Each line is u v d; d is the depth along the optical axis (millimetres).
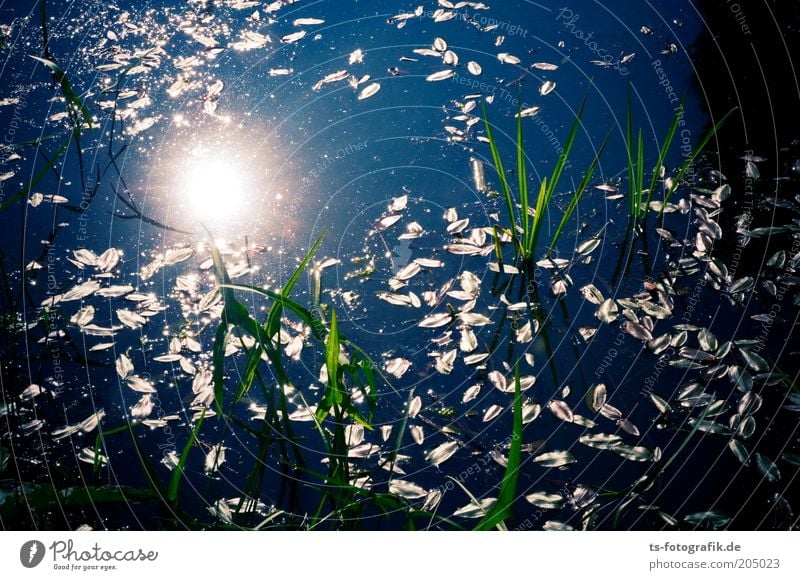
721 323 2316
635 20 3309
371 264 2537
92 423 2158
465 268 2510
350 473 2062
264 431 2115
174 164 2822
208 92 3053
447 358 2285
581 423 2143
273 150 2873
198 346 2316
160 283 2480
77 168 2787
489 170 2789
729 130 2828
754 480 2020
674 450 2088
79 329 2352
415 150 2859
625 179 2723
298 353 2307
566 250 2545
